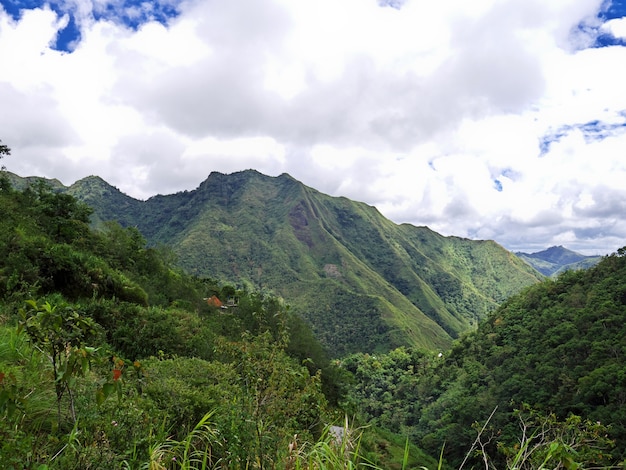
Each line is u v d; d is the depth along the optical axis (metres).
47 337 2.46
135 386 3.85
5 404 2.25
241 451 3.33
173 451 3.11
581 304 58.31
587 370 39.72
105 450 2.72
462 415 42.88
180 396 4.42
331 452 2.71
